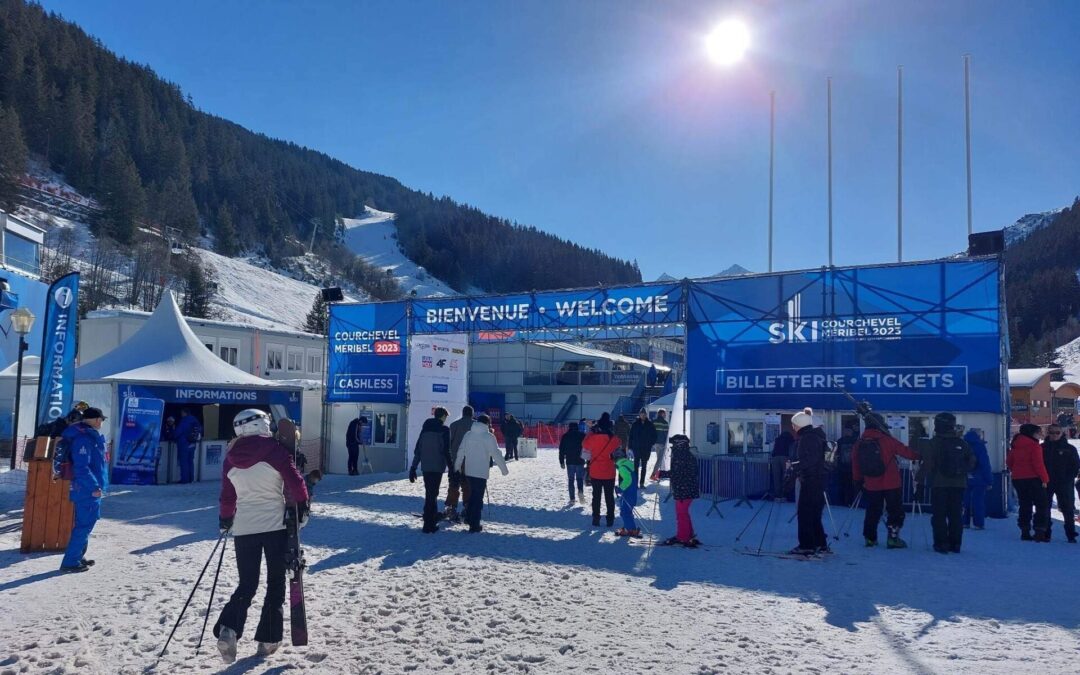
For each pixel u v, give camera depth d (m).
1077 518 12.25
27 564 7.54
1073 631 5.36
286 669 4.48
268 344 36.12
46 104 127.31
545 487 15.97
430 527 9.73
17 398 13.11
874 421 9.14
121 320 30.53
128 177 103.88
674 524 10.94
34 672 4.42
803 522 8.45
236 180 163.25
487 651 4.85
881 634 5.27
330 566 7.52
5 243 32.09
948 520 8.87
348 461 20.38
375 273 171.50
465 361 22.86
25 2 155.12
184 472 17.33
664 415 17.42
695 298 15.67
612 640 5.09
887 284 13.90
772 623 5.54
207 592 6.34
